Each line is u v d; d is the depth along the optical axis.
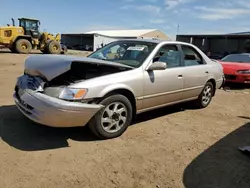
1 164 3.14
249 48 33.47
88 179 2.94
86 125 3.97
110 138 4.08
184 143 4.09
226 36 33.47
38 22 25.05
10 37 23.48
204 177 3.11
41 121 3.54
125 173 3.12
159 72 4.65
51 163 3.23
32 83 3.88
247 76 9.25
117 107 4.07
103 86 3.81
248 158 3.65
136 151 3.71
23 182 2.81
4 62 15.11
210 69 6.10
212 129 4.80
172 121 5.14
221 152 3.81
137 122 4.96
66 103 3.47
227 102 7.22
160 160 3.49
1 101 5.77
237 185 2.97
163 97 4.82
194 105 6.18
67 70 3.57
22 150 3.52
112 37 56.38
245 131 4.76
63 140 3.91
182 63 5.31
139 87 4.29
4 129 4.18
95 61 3.88
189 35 37.28
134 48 4.86
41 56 4.29
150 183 2.94
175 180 3.03
